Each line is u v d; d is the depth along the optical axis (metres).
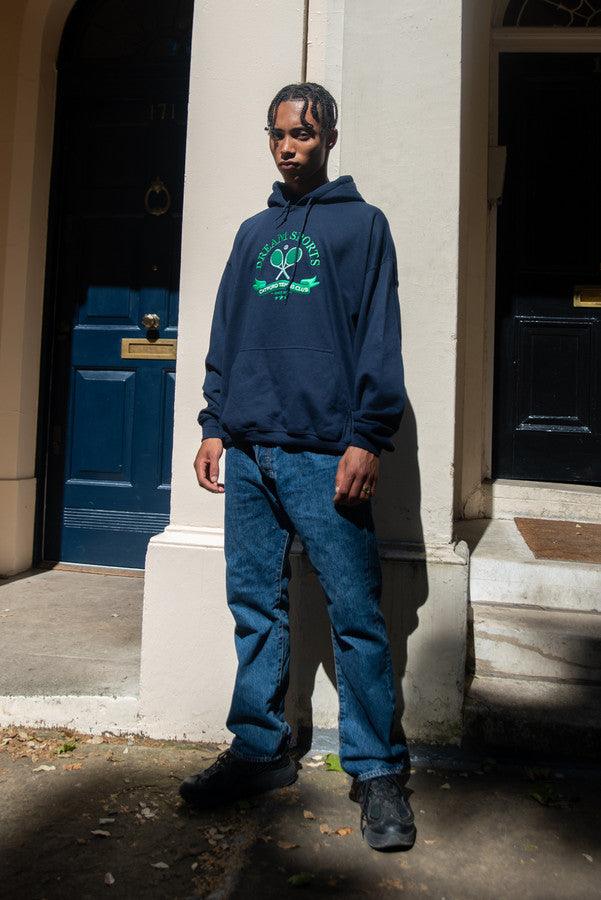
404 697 2.04
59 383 3.70
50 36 3.62
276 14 2.14
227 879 1.47
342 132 2.12
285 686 1.81
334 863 1.53
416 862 1.54
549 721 1.96
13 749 2.01
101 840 1.60
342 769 1.78
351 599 1.63
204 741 2.07
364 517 1.65
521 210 3.64
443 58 2.07
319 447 1.60
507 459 3.62
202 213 2.16
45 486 3.70
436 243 2.07
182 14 3.64
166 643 2.08
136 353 3.61
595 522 3.28
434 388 2.08
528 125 3.64
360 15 2.12
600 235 3.59
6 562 3.49
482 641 2.20
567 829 1.67
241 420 1.66
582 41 3.55
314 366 1.60
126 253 3.66
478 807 1.76
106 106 3.70
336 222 1.66
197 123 2.17
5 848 1.56
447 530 2.08
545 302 3.62
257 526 1.74
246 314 1.72
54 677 2.25
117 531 3.63
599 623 2.21
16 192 3.57
